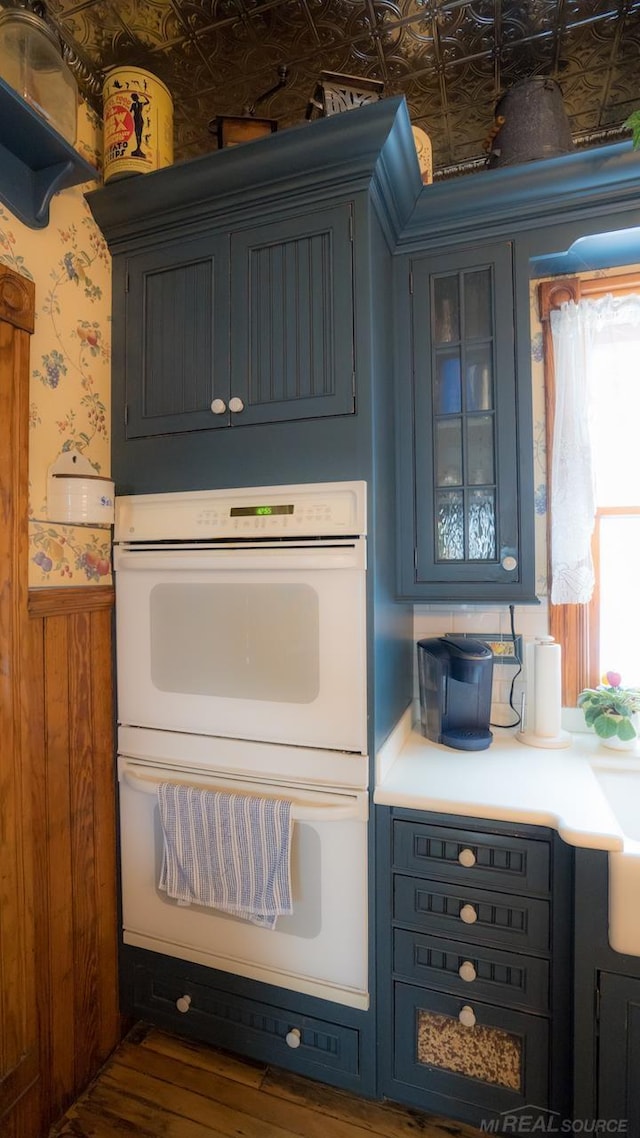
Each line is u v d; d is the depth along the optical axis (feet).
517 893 3.80
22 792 3.87
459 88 4.99
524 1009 3.78
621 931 3.38
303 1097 4.43
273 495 4.32
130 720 4.86
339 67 4.79
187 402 4.72
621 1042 3.45
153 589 4.75
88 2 4.11
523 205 4.58
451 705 5.09
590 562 5.07
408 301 4.94
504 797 3.93
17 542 3.88
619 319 5.29
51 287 4.37
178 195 4.56
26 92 3.99
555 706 5.08
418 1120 4.25
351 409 4.18
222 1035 4.58
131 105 4.60
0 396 3.76
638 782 4.66
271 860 4.18
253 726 4.37
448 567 4.80
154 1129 4.17
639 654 5.46
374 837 4.09
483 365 4.77
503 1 4.13
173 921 4.73
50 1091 4.16
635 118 4.06
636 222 4.43
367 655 4.07
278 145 4.13
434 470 4.86
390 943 4.10
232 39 4.50
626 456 5.41
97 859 4.73
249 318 4.51
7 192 3.95
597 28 4.35
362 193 4.16
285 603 4.25
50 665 4.25
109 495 4.59
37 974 4.06
